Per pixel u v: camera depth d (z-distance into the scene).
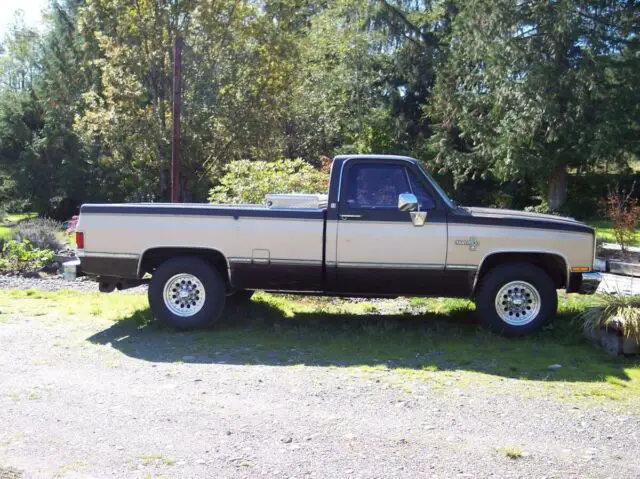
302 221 7.71
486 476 4.21
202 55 26.84
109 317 8.77
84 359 6.80
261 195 12.73
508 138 28.42
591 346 7.38
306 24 41.09
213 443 4.68
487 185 36.94
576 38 27.02
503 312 7.73
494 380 6.19
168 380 6.13
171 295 8.05
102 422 5.06
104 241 7.95
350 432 4.90
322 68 37.38
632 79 27.08
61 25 39.56
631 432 4.98
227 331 8.06
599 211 25.62
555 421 5.18
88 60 32.09
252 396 5.69
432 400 5.62
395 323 8.51
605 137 27.16
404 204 7.41
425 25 36.72
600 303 7.53
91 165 36.47
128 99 26.30
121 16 25.97
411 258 7.62
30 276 12.80
